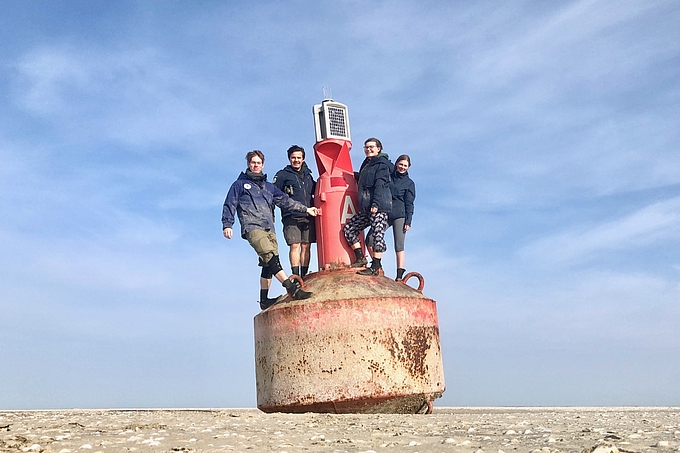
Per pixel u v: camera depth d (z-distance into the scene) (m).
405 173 8.21
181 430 4.82
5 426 5.05
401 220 8.09
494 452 3.64
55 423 5.34
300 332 7.00
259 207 7.47
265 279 7.86
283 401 6.99
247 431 4.80
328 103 8.24
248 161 7.65
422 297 7.40
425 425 5.38
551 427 5.10
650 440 3.96
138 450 3.77
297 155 8.02
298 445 4.02
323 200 7.98
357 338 6.86
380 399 6.81
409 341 7.06
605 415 6.86
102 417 6.13
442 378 7.45
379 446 3.96
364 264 7.70
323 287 7.26
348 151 8.20
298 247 8.10
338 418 6.01
